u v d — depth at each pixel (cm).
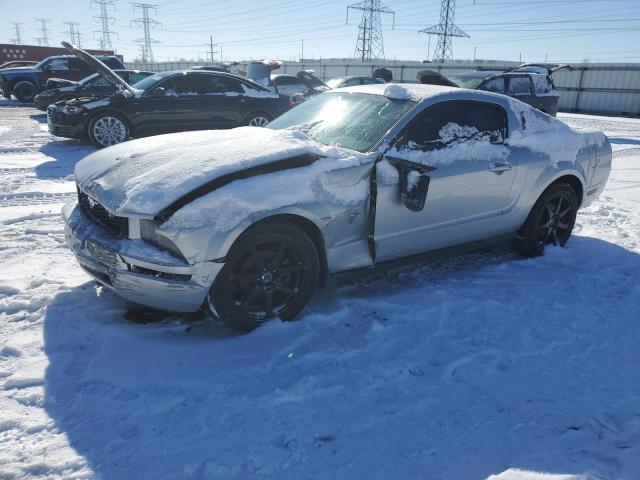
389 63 3553
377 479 205
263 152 316
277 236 307
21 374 264
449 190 375
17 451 212
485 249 491
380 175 338
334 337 315
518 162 416
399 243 361
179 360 281
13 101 2080
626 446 225
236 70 2264
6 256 424
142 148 355
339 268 344
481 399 259
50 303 342
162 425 232
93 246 304
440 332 324
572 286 399
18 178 701
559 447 225
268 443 223
